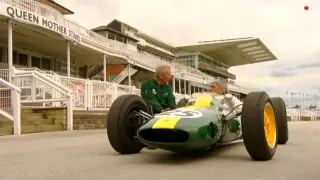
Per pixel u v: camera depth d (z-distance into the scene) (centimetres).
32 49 2861
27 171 450
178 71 4525
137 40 4728
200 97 565
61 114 1329
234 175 409
